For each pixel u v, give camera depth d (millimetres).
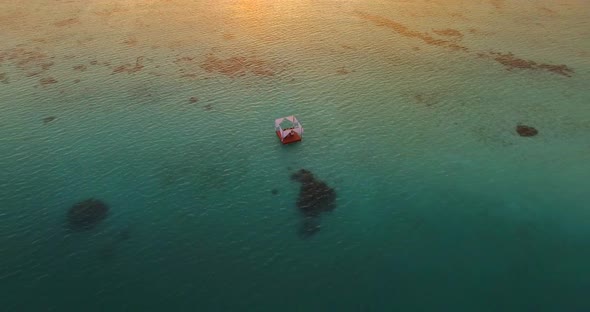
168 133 45562
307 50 60969
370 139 44406
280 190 38656
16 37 64500
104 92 52062
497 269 31594
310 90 52188
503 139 43719
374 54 59688
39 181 39562
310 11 73312
